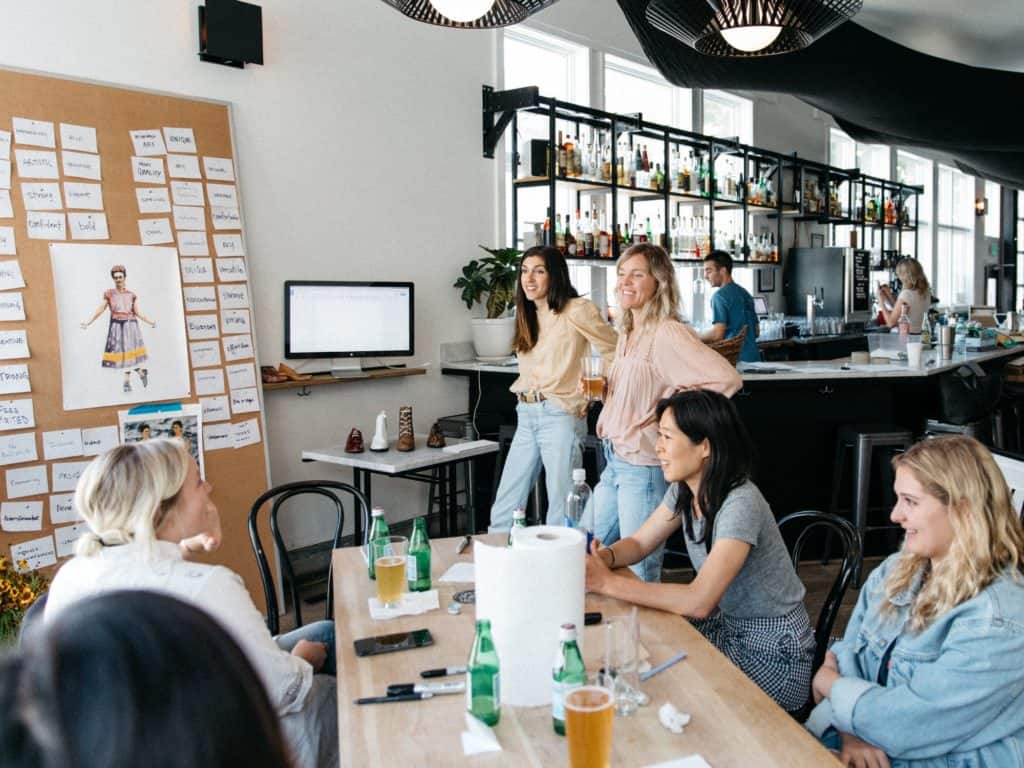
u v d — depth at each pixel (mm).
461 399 5242
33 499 3309
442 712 1420
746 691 1484
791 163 8023
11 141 3297
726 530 1971
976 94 5742
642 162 6270
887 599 1715
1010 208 14531
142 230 3633
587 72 6113
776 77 5148
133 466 1734
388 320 4566
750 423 4406
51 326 3365
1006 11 5922
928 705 1488
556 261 3439
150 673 435
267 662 1687
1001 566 1523
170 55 3787
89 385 3457
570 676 1326
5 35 3311
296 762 506
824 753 1275
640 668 1580
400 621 1851
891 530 4516
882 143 7289
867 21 6219
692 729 1350
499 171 5391
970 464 1546
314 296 4297
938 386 4820
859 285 8555
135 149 3629
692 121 7305
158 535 1777
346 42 4492
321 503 4473
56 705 424
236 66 4012
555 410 3537
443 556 2324
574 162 5492
